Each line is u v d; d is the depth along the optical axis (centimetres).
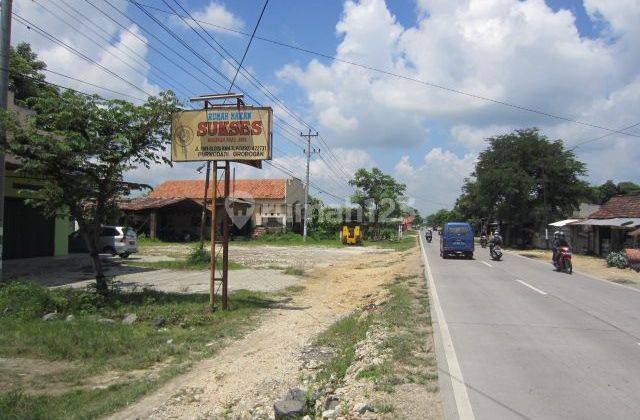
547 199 4900
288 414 574
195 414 627
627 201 3400
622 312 1195
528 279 1883
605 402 588
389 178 6388
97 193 1317
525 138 4850
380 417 531
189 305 1301
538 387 638
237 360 871
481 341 879
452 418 532
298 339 1028
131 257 2809
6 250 2195
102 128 1300
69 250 2775
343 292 1728
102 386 737
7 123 1201
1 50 1300
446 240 2984
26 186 2206
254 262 2786
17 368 802
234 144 1327
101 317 1128
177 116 1351
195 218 5094
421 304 1261
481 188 4912
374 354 782
